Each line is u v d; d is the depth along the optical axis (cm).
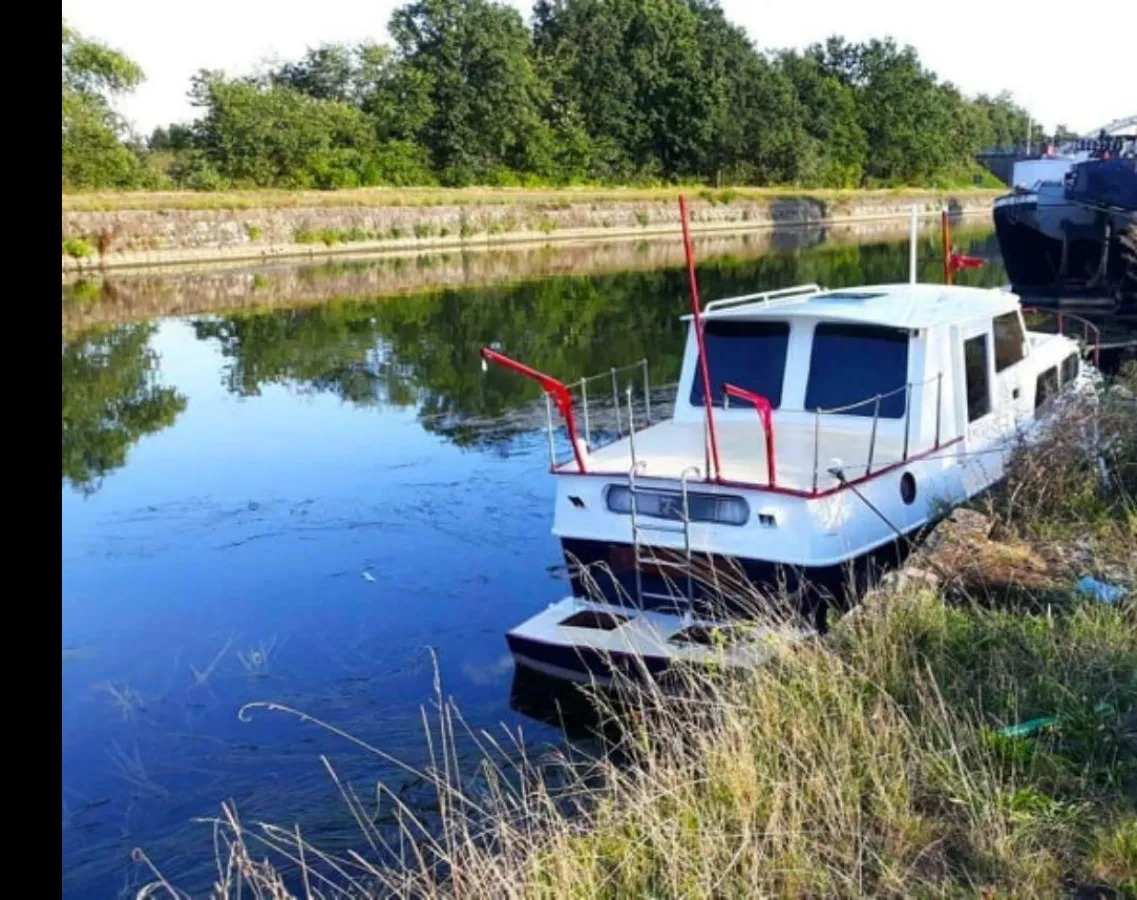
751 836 452
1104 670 536
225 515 1151
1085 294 2236
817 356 856
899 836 450
